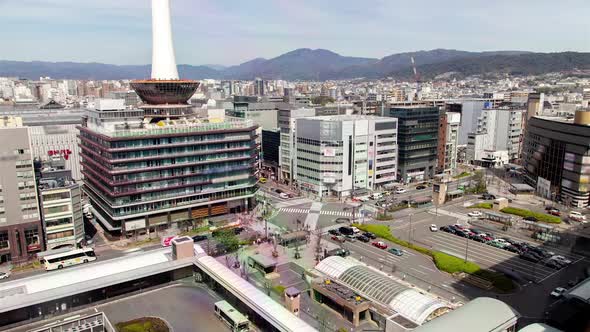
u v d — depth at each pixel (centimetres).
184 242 9256
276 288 10712
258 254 12812
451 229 15350
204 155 16000
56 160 16550
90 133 15750
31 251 13075
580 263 12450
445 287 10975
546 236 14288
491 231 15338
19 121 13488
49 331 6756
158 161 14988
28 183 12769
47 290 7838
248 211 17838
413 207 18575
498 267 12181
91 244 14338
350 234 14962
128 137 14050
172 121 16725
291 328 6844
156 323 7369
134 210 14775
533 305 9969
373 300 9394
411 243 14212
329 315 9512
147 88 16912
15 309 7450
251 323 7712
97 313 7131
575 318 9088
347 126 19850
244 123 17150
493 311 7469
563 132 18962
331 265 10931
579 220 16375
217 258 12888
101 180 15562
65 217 13512
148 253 9631
